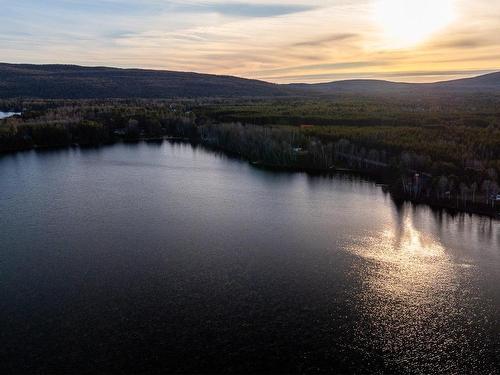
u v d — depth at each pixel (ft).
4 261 250.37
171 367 171.22
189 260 253.65
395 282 232.12
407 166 402.31
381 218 324.39
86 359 174.19
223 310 206.28
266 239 284.41
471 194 349.00
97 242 276.41
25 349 179.22
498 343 186.39
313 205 354.74
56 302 210.79
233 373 169.27
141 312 204.03
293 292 221.87
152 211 334.85
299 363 175.01
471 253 265.75
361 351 181.78
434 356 179.42
